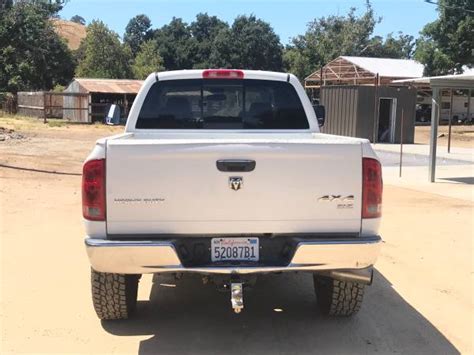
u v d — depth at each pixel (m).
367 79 49.56
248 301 5.37
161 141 3.96
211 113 5.54
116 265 3.93
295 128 5.61
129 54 69.19
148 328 4.69
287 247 4.05
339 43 78.50
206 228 3.99
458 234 8.05
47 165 15.15
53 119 42.00
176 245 3.92
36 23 56.06
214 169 3.95
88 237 3.96
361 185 4.04
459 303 5.35
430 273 6.25
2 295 5.41
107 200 3.93
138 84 43.88
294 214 4.02
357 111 26.84
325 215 4.04
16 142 22.02
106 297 4.50
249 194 3.98
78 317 4.90
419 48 50.06
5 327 4.68
